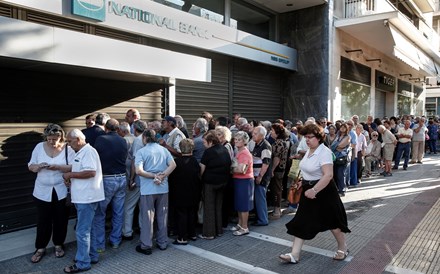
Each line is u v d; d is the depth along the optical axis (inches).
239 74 434.6
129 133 222.7
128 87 297.6
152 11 301.7
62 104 251.3
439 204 285.4
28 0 220.2
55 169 178.1
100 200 172.7
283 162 252.8
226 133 225.3
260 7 481.7
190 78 282.0
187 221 207.3
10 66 216.2
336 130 323.3
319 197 171.0
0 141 220.2
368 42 616.4
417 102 1099.9
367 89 663.1
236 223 246.2
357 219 246.8
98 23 261.9
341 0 542.0
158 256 187.0
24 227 232.2
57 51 199.0
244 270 170.2
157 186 189.9
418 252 188.4
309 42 500.7
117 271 168.9
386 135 419.8
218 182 209.8
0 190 220.7
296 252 176.4
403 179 398.6
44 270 169.5
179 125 245.9
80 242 167.3
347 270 168.2
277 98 509.7
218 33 374.9
